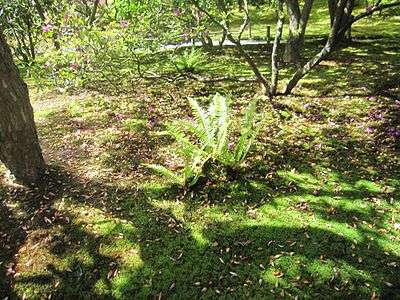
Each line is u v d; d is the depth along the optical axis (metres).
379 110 6.27
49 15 6.28
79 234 4.00
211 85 8.04
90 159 5.28
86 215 4.24
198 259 3.66
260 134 5.72
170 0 7.23
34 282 3.56
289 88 7.08
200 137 4.69
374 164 4.88
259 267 3.53
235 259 3.63
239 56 10.38
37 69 6.44
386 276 3.36
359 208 4.16
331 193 4.42
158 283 3.46
